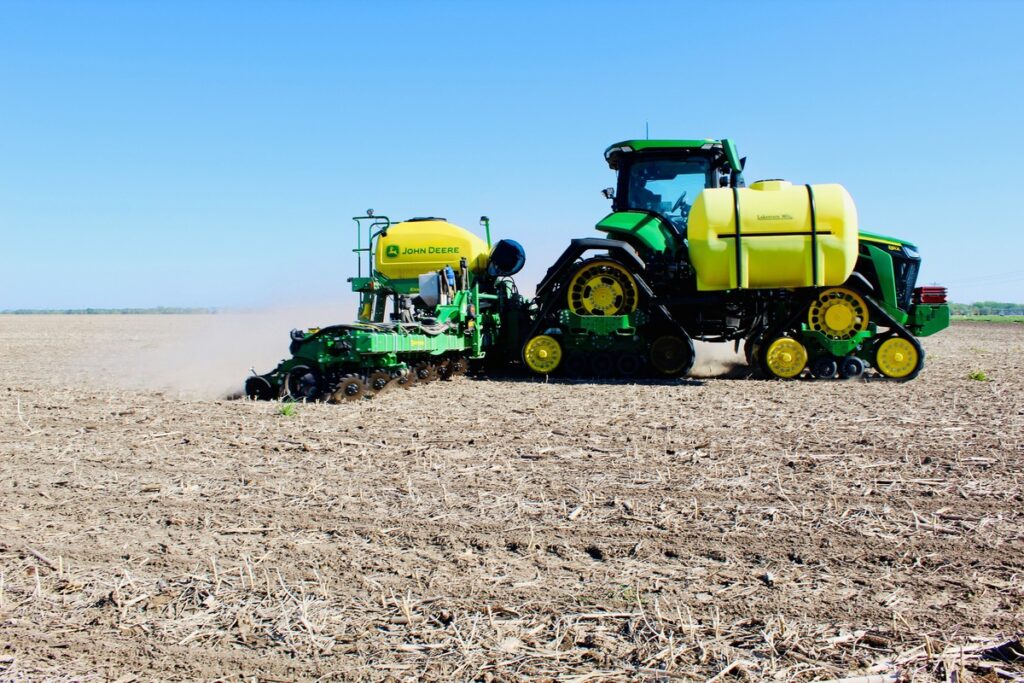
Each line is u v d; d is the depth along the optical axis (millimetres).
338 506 5621
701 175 13711
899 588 4172
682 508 5477
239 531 5137
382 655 3566
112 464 6934
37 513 5559
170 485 6227
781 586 4211
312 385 10656
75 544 4934
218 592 4207
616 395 11141
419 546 4859
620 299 13195
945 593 4109
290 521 5320
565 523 5207
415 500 5730
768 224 12359
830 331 12797
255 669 3471
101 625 3879
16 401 10984
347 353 10609
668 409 9695
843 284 12711
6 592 4238
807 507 5449
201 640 3723
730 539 4883
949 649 3520
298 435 8070
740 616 3887
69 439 8055
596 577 4363
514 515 5383
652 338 13344
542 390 11797
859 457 6840
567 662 3490
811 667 3410
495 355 14695
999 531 4957
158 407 10148
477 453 7176
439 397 10945
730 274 12438
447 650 3604
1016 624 3768
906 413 9203
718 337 13695
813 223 12273
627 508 5500
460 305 12938
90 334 39438
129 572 4457
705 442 7551
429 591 4203
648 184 13820
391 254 13875
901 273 13000
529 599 4094
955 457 6812
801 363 12914
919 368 12633
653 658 3490
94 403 10703
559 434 8039
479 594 4160
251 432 8258
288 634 3756
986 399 10375
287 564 4582
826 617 3859
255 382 10969
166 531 5164
